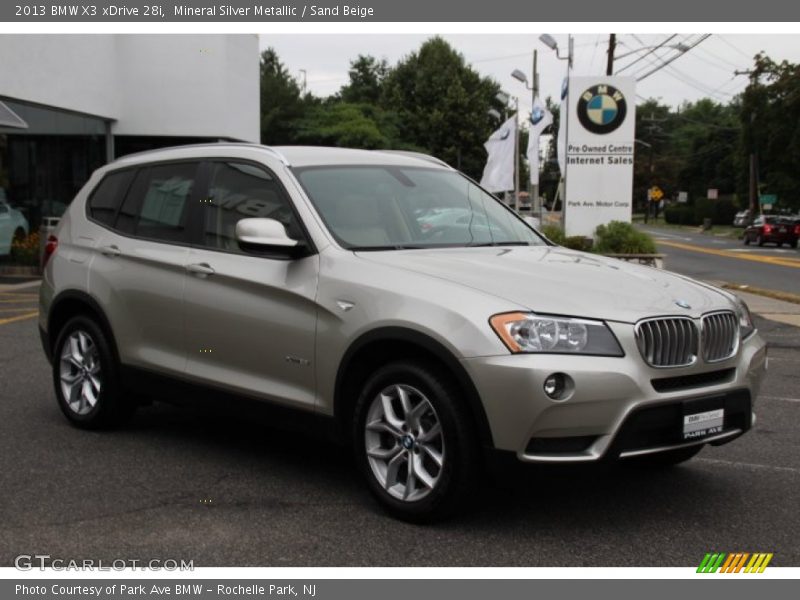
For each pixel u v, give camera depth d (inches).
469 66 3255.4
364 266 188.7
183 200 232.1
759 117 2193.7
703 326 179.6
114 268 240.4
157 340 229.0
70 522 181.5
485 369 163.8
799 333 491.8
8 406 281.1
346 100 3929.6
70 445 237.6
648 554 167.8
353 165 223.9
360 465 186.5
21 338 414.0
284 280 198.5
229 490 201.8
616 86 830.5
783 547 171.9
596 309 170.1
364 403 184.1
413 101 3225.9
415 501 177.3
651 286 187.8
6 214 732.0
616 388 163.6
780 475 218.8
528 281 179.5
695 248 1679.4
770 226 1807.3
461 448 169.5
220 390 212.8
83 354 251.9
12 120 661.3
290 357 196.7
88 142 863.7
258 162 218.2
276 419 202.1
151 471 215.6
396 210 215.0
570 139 837.2
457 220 221.8
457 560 164.1
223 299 210.4
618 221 796.0
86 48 832.3
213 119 930.7
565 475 165.3
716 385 180.9
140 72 911.0
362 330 181.3
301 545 170.6
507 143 1251.8
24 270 721.0
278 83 2819.9
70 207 267.9
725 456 236.1
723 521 185.6
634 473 219.3
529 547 170.2
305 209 202.7
